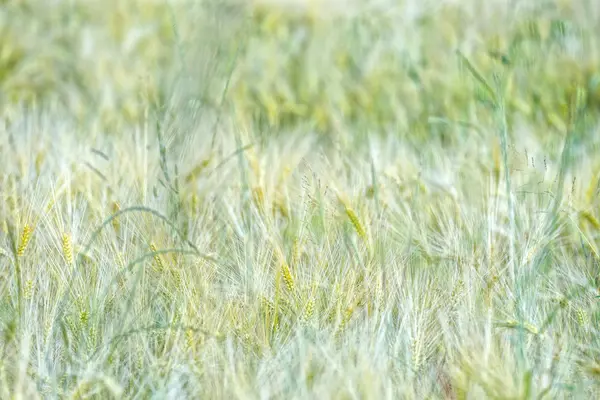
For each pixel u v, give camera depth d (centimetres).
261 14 2519
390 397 771
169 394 798
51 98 1986
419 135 1734
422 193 1241
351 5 2558
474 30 2223
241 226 1122
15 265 950
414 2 2409
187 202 1161
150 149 1334
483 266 1030
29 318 905
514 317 925
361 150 1566
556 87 1839
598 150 1424
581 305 977
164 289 991
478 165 1339
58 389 816
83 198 1194
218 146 1427
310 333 886
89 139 1488
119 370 869
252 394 785
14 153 1348
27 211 1080
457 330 919
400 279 988
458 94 1864
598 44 1966
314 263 1034
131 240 1078
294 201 1194
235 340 909
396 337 886
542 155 1393
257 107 1892
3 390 785
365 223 1087
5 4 2366
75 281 967
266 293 977
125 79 2016
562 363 840
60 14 2408
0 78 2080
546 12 2130
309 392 786
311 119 1873
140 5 2489
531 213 1173
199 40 1828
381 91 2000
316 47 2325
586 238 1070
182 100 1405
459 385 786
